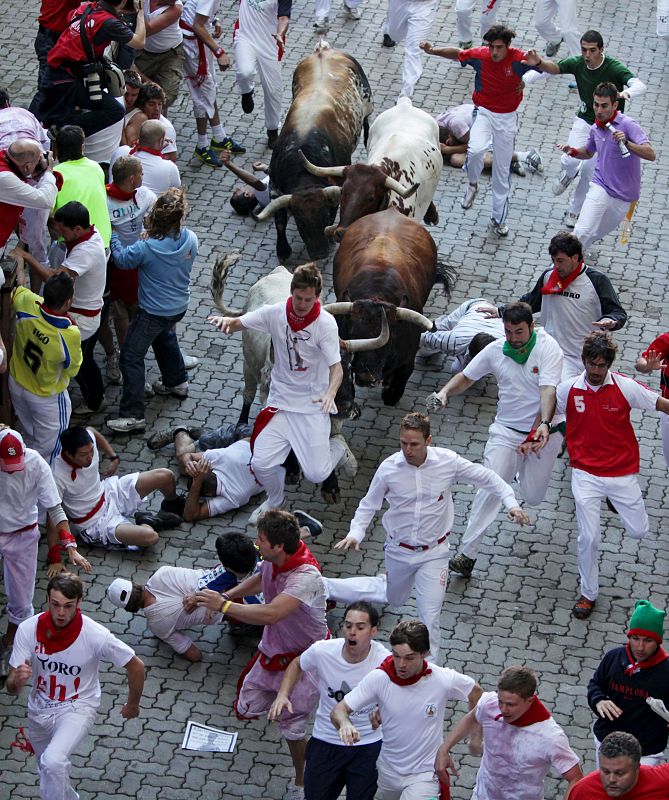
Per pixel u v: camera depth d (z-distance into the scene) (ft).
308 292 30.83
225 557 30.63
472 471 29.78
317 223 42.98
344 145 46.57
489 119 45.62
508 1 60.90
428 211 46.39
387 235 39.06
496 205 46.65
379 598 32.35
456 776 29.40
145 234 36.55
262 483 33.76
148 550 34.76
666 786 23.11
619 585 34.60
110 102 40.78
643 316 44.09
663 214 48.93
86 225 34.45
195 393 40.11
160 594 31.24
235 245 46.11
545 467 34.47
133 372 37.60
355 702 25.22
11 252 34.04
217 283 35.37
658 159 51.62
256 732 30.30
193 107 52.70
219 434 37.35
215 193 48.62
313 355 32.07
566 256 35.45
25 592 30.63
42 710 26.66
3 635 31.78
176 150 47.16
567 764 24.17
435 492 29.66
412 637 24.66
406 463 29.50
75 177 35.96
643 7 61.00
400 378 38.86
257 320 31.83
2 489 29.22
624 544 35.88
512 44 57.47
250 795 28.81
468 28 56.24
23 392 33.58
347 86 47.80
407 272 37.99
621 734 22.82
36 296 33.19
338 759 26.21
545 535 36.11
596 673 26.89
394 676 25.18
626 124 42.27
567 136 52.75
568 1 54.34
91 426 38.60
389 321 35.63
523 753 24.35
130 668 26.50
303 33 57.72
